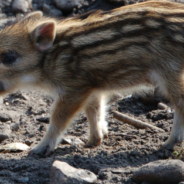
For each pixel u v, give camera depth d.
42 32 11.73
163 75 11.26
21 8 22.56
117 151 11.40
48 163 11.06
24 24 12.55
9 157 11.84
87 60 11.52
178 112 11.27
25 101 16.41
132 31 11.13
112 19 11.41
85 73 11.66
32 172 10.80
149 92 14.81
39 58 11.99
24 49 11.95
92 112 12.46
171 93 11.33
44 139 12.21
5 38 11.96
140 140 12.01
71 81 11.82
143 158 10.86
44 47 11.81
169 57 11.09
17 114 15.44
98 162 10.87
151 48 11.11
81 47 11.54
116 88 11.94
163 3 11.65
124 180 9.82
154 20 11.05
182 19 11.05
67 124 12.26
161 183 9.37
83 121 14.71
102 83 11.84
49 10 21.78
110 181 9.85
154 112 14.45
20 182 10.38
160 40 11.02
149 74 11.48
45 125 14.45
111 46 11.30
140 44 11.14
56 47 11.81
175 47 11.01
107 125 14.01
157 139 11.96
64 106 12.07
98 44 11.38
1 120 14.99
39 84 12.36
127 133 12.97
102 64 11.46
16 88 12.44
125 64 11.38
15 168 11.04
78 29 11.75
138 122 13.70
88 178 9.65
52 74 11.95
